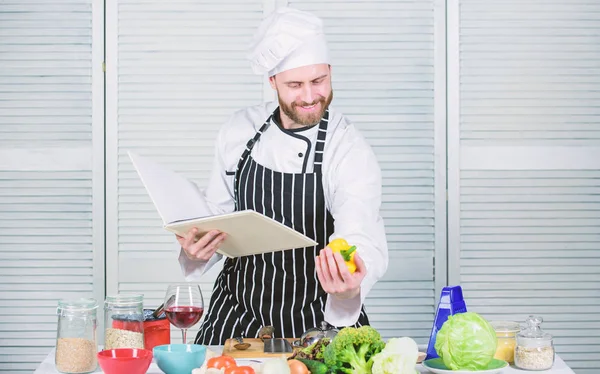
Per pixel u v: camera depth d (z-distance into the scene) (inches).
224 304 99.6
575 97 145.3
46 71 143.1
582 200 145.7
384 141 144.6
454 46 144.3
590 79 145.4
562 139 145.6
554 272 145.6
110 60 143.3
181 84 143.6
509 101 144.9
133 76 143.6
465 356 74.5
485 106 144.8
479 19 144.5
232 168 102.3
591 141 145.6
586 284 145.8
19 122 143.3
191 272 98.2
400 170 144.9
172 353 74.1
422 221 145.0
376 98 144.4
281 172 97.8
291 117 93.4
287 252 96.0
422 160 144.8
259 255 96.8
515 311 145.3
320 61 91.4
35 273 143.7
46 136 143.6
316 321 95.8
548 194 145.6
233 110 143.8
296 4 143.9
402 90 144.6
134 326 81.4
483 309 145.2
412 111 144.6
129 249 143.8
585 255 145.6
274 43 90.7
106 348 81.4
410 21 144.5
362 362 71.2
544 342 79.8
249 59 96.0
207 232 86.6
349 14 144.1
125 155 143.6
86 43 143.4
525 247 145.4
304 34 90.5
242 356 81.4
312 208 96.8
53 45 143.3
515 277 145.5
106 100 143.6
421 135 144.8
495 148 144.9
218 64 143.6
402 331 145.1
